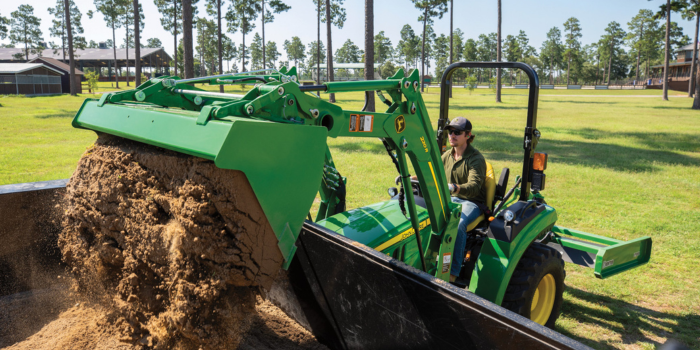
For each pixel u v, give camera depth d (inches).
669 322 150.9
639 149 551.8
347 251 94.7
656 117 1029.2
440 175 115.2
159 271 80.9
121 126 86.4
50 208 124.6
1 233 117.0
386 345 89.5
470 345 72.4
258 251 70.4
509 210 124.2
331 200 150.9
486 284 119.0
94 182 95.4
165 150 83.2
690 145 588.1
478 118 976.9
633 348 135.7
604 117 1027.3
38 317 108.9
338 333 105.1
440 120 146.9
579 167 419.2
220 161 63.0
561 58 4985.2
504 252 118.5
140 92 99.2
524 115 1060.5
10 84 1668.3
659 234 234.2
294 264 112.2
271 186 68.8
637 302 164.7
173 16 2438.5
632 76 5221.5
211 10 2356.1
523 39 5206.7
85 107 100.7
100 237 93.4
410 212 108.2
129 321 91.8
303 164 72.1
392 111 102.8
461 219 130.8
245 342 108.3
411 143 103.8
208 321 76.3
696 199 307.1
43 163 383.2
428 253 122.0
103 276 96.6
